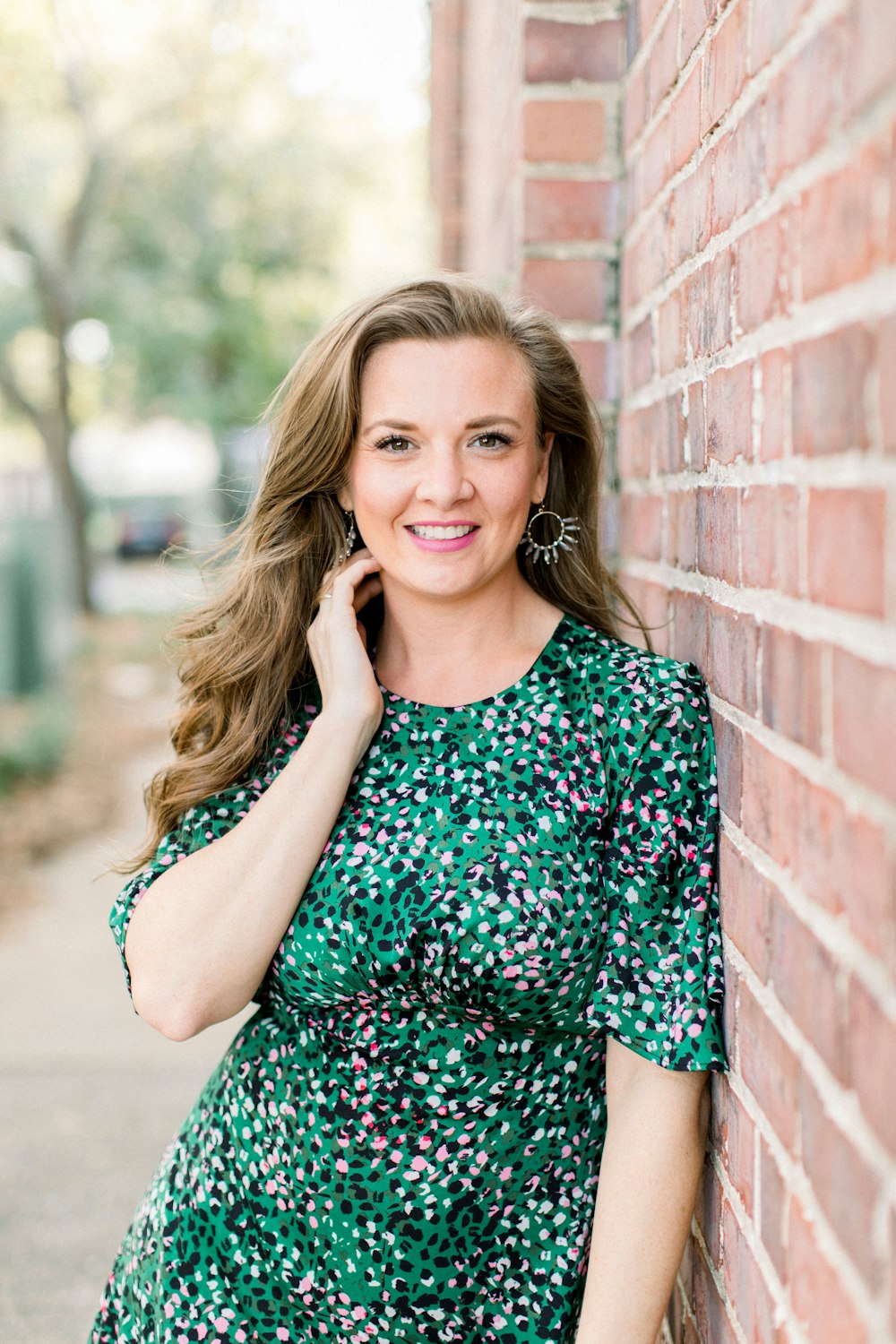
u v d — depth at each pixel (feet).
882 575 3.09
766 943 4.33
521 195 7.98
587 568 6.37
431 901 5.16
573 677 5.57
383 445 5.59
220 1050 14.43
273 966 5.57
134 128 51.80
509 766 5.42
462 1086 5.26
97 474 98.84
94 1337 6.12
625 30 7.80
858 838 3.30
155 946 5.50
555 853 5.19
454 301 5.53
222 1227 5.63
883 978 3.12
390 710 5.71
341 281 67.67
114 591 66.90
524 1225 5.37
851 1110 3.39
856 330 3.27
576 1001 5.21
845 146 3.35
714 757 5.19
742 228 4.53
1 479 45.52
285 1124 5.51
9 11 46.68
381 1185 5.32
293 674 6.14
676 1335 6.22
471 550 5.54
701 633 5.42
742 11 4.51
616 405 8.02
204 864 5.55
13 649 31.12
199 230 57.98
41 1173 11.73
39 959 17.57
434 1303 5.35
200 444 113.50
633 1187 5.11
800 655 3.85
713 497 5.11
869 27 3.13
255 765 6.15
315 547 6.16
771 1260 4.27
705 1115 5.42
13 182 51.88
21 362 78.28
